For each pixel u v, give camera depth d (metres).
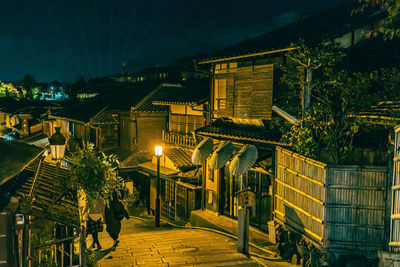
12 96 62.28
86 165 9.28
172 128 23.55
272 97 14.34
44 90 71.75
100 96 33.47
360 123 9.58
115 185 10.56
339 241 8.23
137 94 29.64
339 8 17.34
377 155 8.85
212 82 18.08
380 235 7.86
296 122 11.41
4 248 4.91
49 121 35.59
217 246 12.20
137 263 10.14
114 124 27.81
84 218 10.95
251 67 15.45
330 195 8.28
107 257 10.73
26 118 37.94
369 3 9.91
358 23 13.95
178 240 13.25
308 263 9.38
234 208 16.52
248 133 15.08
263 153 14.52
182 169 19.48
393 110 7.85
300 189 9.66
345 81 10.65
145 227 18.62
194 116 21.22
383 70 11.16
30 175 8.81
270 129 14.79
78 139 30.16
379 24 14.32
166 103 22.02
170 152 21.17
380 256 7.59
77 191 9.30
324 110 10.68
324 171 8.37
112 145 27.84
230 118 16.86
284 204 10.75
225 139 15.70
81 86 50.78
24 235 5.55
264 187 14.50
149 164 22.98
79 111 30.73
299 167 9.74
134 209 23.50
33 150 7.22
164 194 21.80
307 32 14.55
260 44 15.63
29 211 5.78
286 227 10.65
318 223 8.67
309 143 9.62
